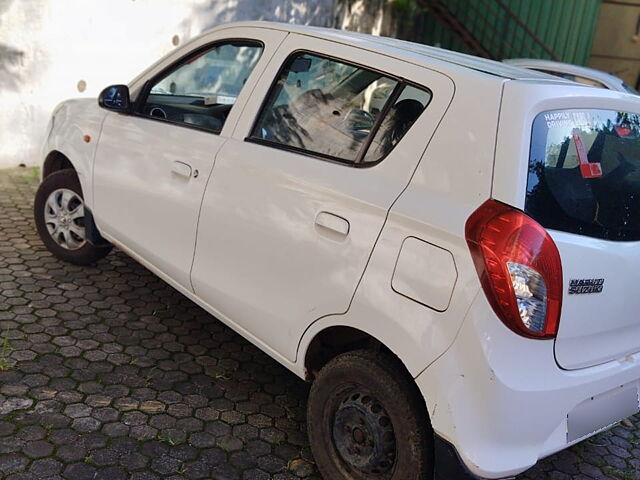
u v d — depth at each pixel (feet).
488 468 7.25
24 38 20.44
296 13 27.61
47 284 13.76
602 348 8.13
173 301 13.82
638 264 8.23
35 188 19.94
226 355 12.11
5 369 10.69
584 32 36.01
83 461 8.94
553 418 7.59
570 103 8.07
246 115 10.25
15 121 21.06
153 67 12.50
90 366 11.13
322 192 8.63
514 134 7.42
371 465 8.31
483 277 7.10
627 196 8.47
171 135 11.27
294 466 9.48
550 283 7.22
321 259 8.52
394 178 8.14
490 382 7.10
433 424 7.43
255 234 9.47
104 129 12.82
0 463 8.68
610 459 10.71
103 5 21.57
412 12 35.53
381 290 7.82
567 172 7.89
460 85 8.00
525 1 35.81
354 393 8.52
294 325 9.01
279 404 10.90
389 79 8.78
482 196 7.38
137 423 9.88
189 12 23.67
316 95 9.57
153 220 11.50
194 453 9.44
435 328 7.35
